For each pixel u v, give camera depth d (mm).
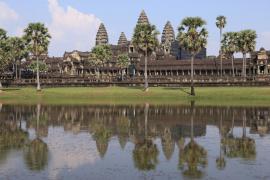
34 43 126812
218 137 47219
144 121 62625
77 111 77875
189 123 60031
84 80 156625
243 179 28062
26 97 114500
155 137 47156
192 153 37500
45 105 92125
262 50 191000
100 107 86625
